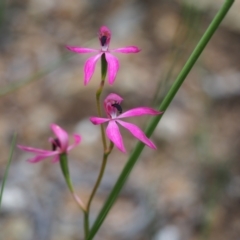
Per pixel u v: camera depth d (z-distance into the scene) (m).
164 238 0.71
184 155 0.83
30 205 0.74
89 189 0.78
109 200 0.47
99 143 0.84
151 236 0.69
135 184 0.78
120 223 0.73
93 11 1.14
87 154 0.83
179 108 0.91
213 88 0.96
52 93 0.93
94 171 0.81
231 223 0.73
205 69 1.00
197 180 0.79
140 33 1.06
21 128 0.87
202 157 0.82
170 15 1.10
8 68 0.99
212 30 0.46
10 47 1.04
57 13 1.14
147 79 0.93
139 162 0.82
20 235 0.70
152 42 1.03
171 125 0.87
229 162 0.81
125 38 1.05
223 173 0.78
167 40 1.03
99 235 0.71
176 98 0.93
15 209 0.73
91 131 0.86
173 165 0.81
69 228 0.72
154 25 1.07
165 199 0.76
